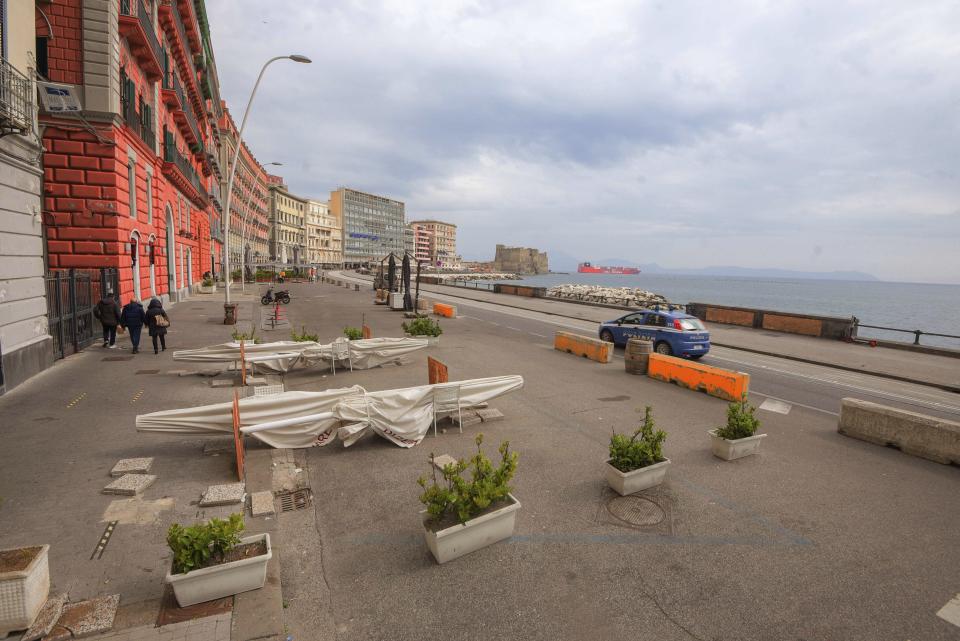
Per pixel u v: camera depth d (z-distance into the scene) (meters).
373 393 7.77
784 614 4.17
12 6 10.71
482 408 9.78
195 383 11.28
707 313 29.27
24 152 11.08
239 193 90.44
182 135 35.25
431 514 4.87
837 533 5.50
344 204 169.75
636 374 13.64
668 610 4.19
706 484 6.69
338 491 6.29
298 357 12.48
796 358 18.03
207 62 54.34
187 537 4.05
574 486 6.52
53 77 17.16
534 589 4.43
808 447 8.27
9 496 5.70
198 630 3.77
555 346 17.97
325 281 72.06
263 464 6.91
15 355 10.48
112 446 7.36
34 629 3.68
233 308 22.00
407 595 4.33
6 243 10.34
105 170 17.95
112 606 3.96
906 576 4.74
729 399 11.02
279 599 4.14
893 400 12.28
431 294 50.03
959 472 7.30
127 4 19.95
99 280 16.50
